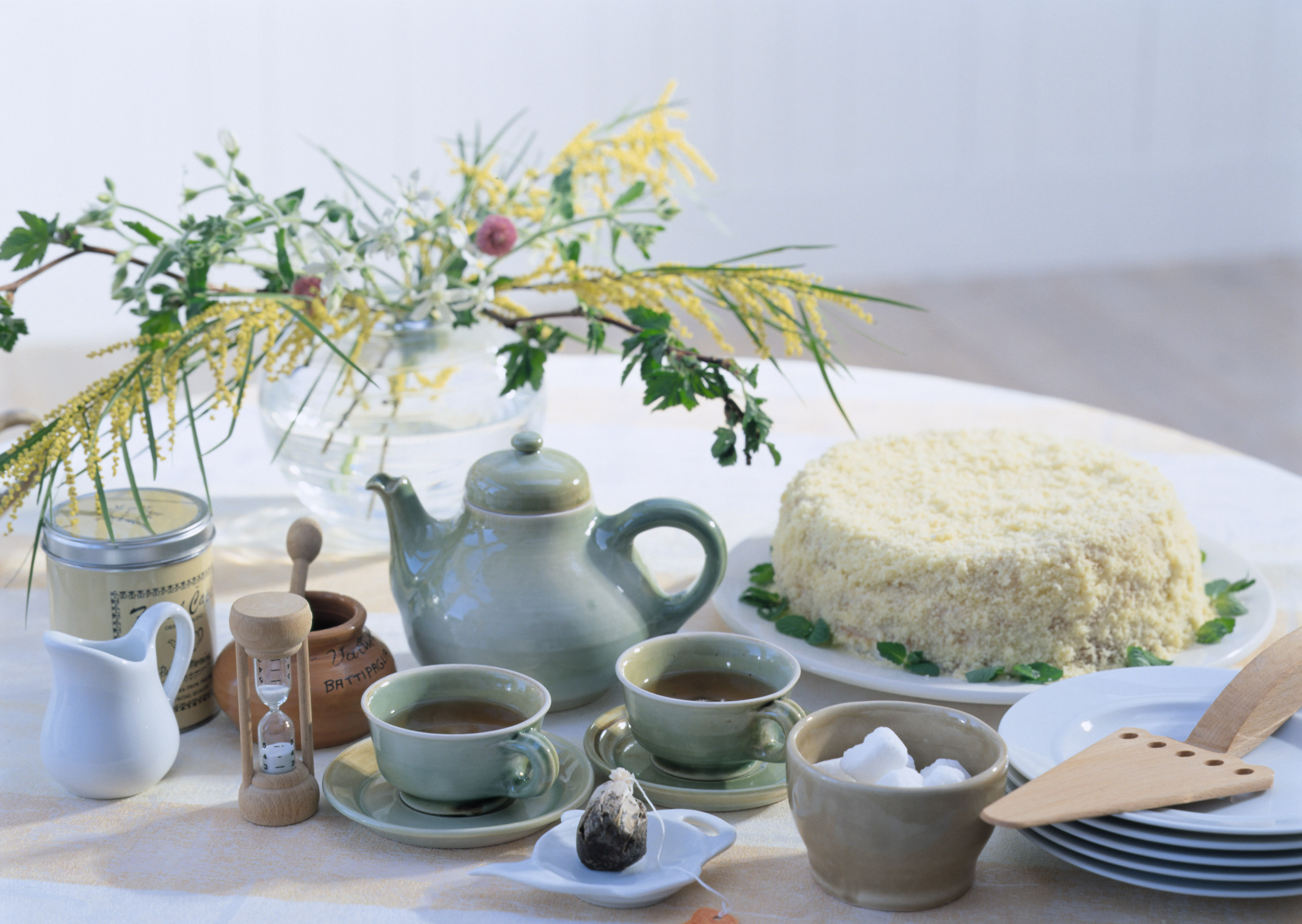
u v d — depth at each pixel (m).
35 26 4.35
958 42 5.85
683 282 1.59
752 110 5.68
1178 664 1.48
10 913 1.29
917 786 1.28
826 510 1.55
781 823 1.37
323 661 1.42
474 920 1.29
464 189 1.64
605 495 1.78
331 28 4.87
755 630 1.54
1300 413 4.57
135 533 1.43
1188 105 6.22
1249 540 1.70
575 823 1.32
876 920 1.29
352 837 1.35
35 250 1.48
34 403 4.29
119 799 1.38
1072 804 1.27
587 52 5.35
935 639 1.48
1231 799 1.30
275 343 1.52
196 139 4.73
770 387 2.12
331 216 1.54
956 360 4.98
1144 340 5.27
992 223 6.14
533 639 1.43
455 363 1.61
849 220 5.94
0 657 1.53
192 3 4.59
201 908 1.29
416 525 1.48
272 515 1.76
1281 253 6.54
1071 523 1.51
